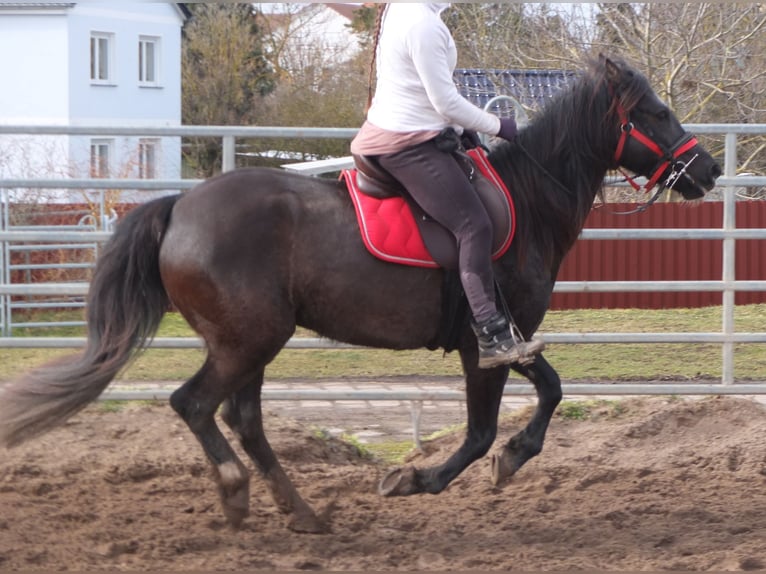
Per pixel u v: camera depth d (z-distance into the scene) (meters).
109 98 29.70
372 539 5.01
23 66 28.70
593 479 6.08
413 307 4.95
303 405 8.18
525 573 4.55
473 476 6.19
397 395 7.04
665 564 4.64
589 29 16.12
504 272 5.07
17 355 9.97
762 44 15.54
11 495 5.53
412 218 4.93
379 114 4.94
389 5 4.97
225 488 4.98
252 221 4.81
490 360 4.85
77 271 12.23
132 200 12.81
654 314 12.50
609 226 13.11
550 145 5.23
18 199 11.81
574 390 7.29
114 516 5.23
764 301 13.79
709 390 7.36
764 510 5.50
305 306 4.93
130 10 30.03
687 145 5.25
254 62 33.19
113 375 4.80
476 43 16.95
